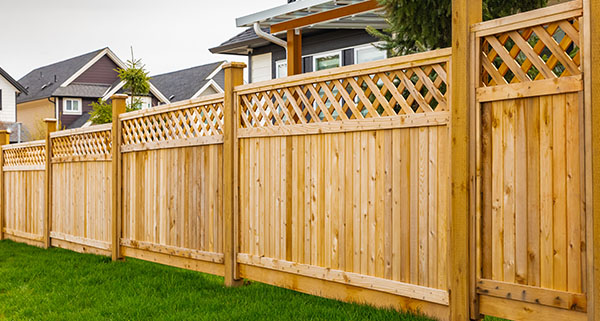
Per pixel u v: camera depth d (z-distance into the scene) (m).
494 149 3.46
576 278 3.08
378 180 4.13
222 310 4.46
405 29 5.88
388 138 4.06
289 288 4.86
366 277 4.19
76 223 8.20
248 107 5.25
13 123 31.64
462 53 3.55
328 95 4.50
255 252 5.17
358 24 9.82
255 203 5.17
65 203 8.48
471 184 3.53
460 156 3.55
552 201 3.18
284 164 4.87
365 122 4.20
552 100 3.18
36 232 9.23
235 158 5.34
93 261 7.14
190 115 5.98
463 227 3.54
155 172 6.47
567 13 3.09
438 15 5.59
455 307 3.60
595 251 2.94
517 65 3.36
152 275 6.07
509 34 3.40
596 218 2.94
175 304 4.72
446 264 3.69
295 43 9.84
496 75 3.44
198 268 5.84
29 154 9.51
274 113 4.96
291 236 4.81
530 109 3.28
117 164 7.11
